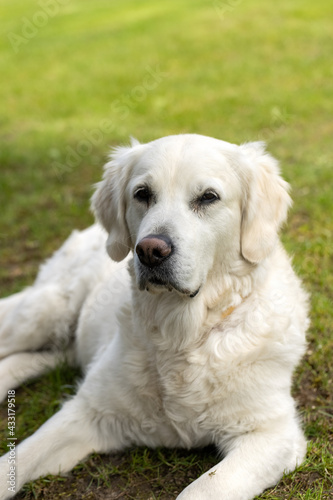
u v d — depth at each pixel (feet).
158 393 10.41
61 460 10.41
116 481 10.11
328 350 13.01
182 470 10.24
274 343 10.09
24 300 14.33
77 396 11.09
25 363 13.78
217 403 10.00
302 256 16.92
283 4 60.03
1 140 32.91
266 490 9.49
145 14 64.39
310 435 10.92
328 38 47.24
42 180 26.27
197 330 10.11
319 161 24.43
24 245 20.75
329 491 9.52
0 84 45.75
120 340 10.84
